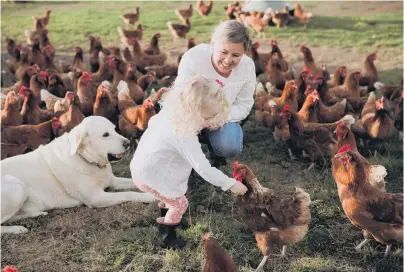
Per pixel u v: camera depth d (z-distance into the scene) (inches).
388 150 122.3
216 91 74.9
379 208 83.3
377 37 223.3
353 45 213.8
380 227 84.6
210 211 100.0
